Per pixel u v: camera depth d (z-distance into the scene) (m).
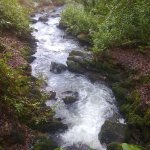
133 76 9.80
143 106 8.45
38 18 18.95
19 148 7.25
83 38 13.91
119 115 9.02
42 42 14.42
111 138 7.82
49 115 8.56
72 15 16.45
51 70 11.41
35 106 8.42
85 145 7.95
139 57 10.53
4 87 8.06
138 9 11.29
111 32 11.59
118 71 10.43
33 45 13.77
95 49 11.45
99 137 8.02
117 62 10.55
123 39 11.47
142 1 11.33
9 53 10.73
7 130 7.23
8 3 14.05
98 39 11.75
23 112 8.07
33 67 11.59
